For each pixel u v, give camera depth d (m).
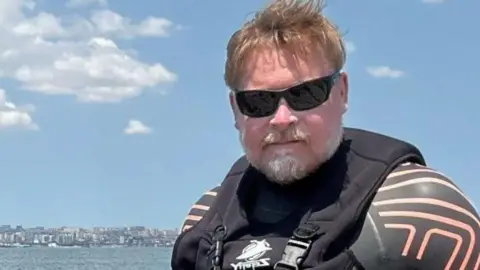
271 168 4.22
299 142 4.16
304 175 4.25
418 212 4.08
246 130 4.26
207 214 4.71
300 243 4.08
